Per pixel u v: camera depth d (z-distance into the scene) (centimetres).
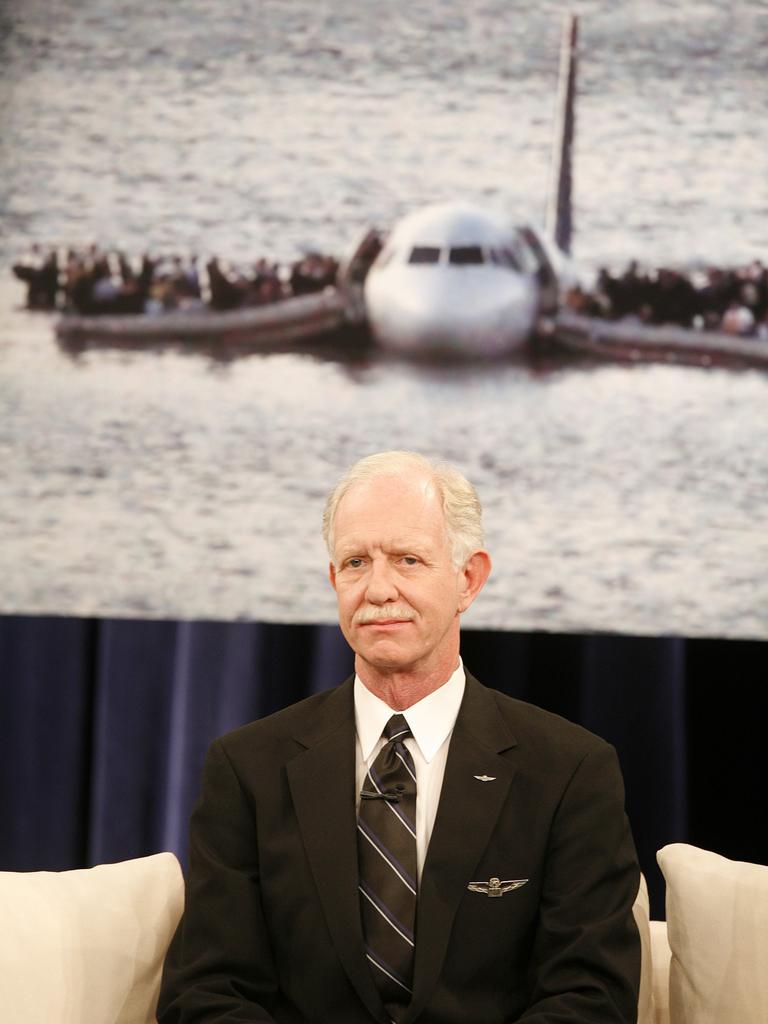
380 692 626
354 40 1120
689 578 1070
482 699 642
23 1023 587
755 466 1079
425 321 1098
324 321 1104
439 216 1106
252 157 1116
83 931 618
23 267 1112
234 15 1124
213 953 584
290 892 593
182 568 1085
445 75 1116
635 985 564
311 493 1092
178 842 1088
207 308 1107
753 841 1086
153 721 1105
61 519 1091
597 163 1107
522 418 1089
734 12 1111
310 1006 579
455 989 571
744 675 1095
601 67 1112
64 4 1127
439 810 598
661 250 1100
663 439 1084
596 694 1088
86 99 1123
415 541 605
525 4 1116
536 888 591
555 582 1073
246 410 1100
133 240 1114
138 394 1102
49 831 1098
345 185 1112
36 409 1101
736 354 1088
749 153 1105
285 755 630
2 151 1120
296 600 1082
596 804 599
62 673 1107
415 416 1095
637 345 1091
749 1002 601
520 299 1097
